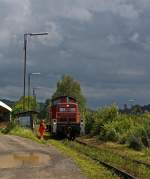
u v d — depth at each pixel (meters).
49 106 52.53
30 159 24.81
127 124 46.94
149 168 23.94
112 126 46.12
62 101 46.75
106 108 52.34
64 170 20.86
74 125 46.25
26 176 18.92
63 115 46.34
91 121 54.31
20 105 78.25
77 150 33.84
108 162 26.23
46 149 31.02
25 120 52.69
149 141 38.47
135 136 38.84
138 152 34.25
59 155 27.44
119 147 38.12
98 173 20.73
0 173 19.77
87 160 26.47
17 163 23.06
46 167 21.70
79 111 47.34
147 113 52.38
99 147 37.56
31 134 43.12
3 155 26.58
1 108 61.19
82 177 18.95
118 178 19.89
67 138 45.94
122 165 25.09
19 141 36.16
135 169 23.25
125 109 75.50
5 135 42.94
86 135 53.28
